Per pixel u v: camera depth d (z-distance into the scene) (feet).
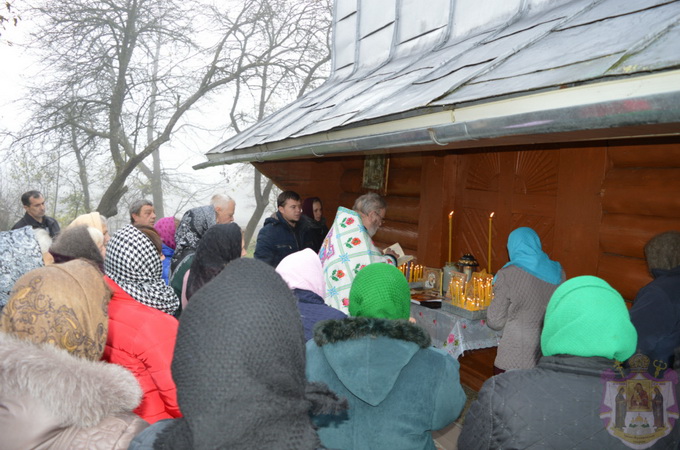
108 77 63.21
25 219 21.44
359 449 5.52
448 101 9.25
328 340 5.57
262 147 18.78
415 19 21.62
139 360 6.66
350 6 26.76
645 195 12.02
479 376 15.92
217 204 15.76
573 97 7.00
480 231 17.88
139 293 7.02
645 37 6.88
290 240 18.86
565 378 5.08
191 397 2.57
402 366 5.44
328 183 26.35
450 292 14.55
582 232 13.83
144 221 16.20
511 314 10.51
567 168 14.28
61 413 3.70
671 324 6.98
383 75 20.07
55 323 4.51
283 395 2.70
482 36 16.56
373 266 6.37
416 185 20.88
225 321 2.64
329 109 18.33
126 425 3.99
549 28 11.76
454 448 11.98
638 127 6.66
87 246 6.24
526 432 4.88
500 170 16.92
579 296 5.22
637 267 12.40
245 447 2.53
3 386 3.69
